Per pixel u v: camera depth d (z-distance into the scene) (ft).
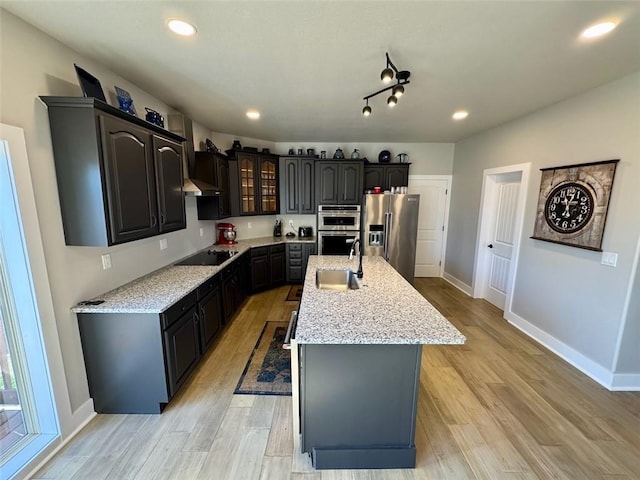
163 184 8.08
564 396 7.63
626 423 6.72
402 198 15.71
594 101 8.41
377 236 16.08
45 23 5.35
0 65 4.88
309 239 17.03
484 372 8.68
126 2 4.75
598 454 5.91
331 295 7.22
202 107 10.54
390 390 5.52
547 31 5.59
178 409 7.12
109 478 5.36
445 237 18.51
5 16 4.95
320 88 8.64
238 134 15.28
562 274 9.52
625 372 7.86
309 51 6.44
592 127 8.50
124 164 6.53
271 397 7.56
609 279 7.95
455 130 14.07
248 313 12.87
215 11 5.01
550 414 6.99
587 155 8.66
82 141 5.78
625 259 7.55
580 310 8.85
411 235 16.03
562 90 8.66
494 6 4.84
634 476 5.46
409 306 6.46
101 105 5.82
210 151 12.26
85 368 6.69
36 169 5.48
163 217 8.08
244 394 7.68
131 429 6.49
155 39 5.95
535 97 9.29
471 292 15.33
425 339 4.98
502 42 6.01
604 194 8.02
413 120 12.23
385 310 6.22
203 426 6.59
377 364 5.43
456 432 6.45
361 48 6.30
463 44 6.11
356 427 5.64
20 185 5.16
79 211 6.01
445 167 17.83
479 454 5.91
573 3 4.74
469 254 15.60
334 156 16.55
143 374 6.79
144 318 6.56
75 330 6.42
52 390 5.83
